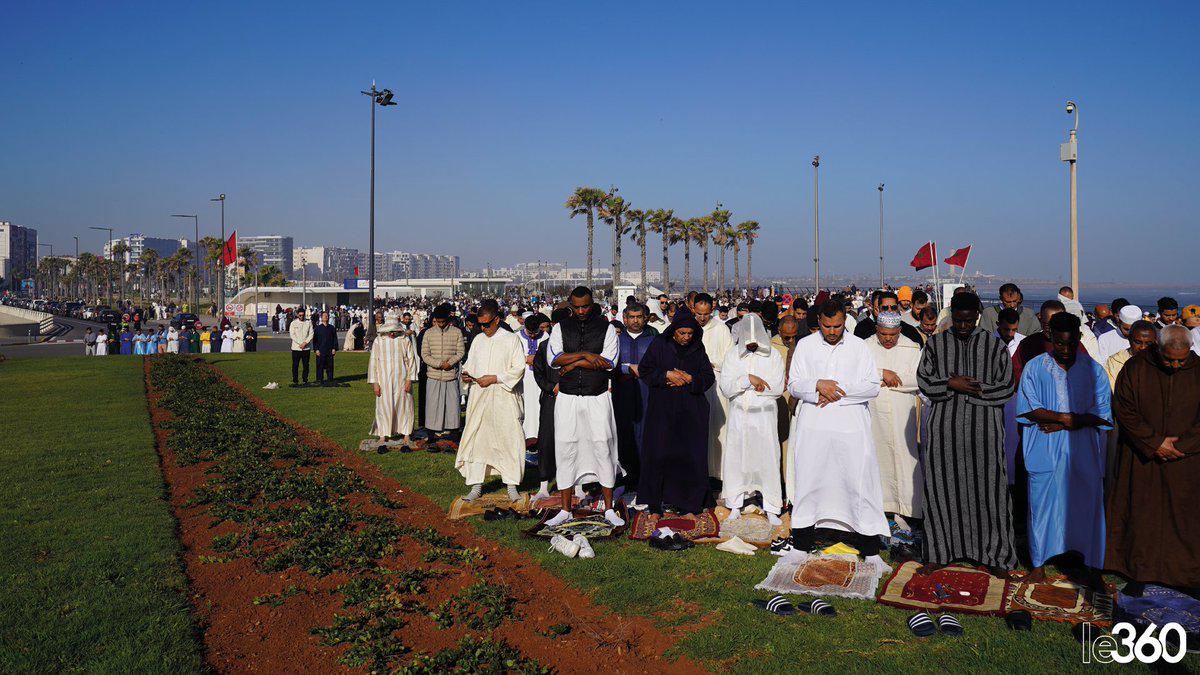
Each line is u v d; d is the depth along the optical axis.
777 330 8.95
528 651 4.95
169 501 8.42
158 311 78.88
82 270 176.38
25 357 33.53
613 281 78.50
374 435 11.89
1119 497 5.49
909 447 7.06
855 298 37.03
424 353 11.06
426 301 80.25
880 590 5.71
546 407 8.12
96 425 13.22
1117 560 5.47
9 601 5.41
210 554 6.70
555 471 8.13
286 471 9.59
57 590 5.64
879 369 7.11
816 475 6.52
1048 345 6.85
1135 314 7.76
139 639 4.88
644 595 5.73
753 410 7.38
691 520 7.29
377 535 7.07
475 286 140.50
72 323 79.25
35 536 6.88
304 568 6.39
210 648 4.97
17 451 10.88
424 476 9.65
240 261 114.81
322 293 89.94
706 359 7.48
